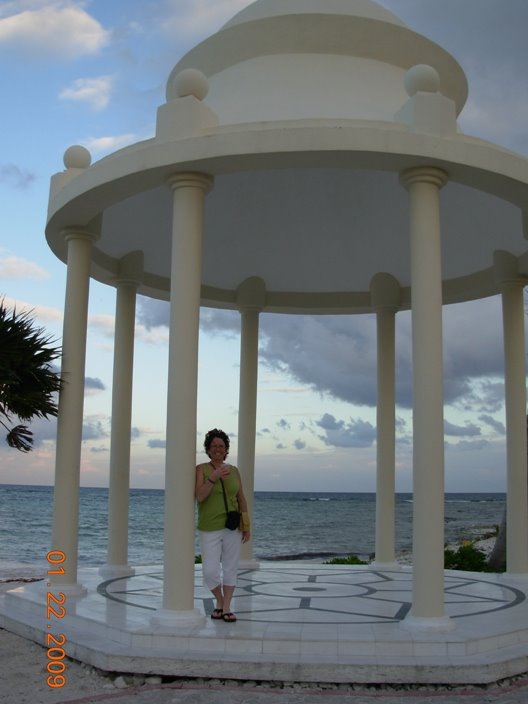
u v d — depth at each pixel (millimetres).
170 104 8852
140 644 7707
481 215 12711
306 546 50500
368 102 10672
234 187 12844
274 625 8211
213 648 7586
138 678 7227
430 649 7457
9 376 9812
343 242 14555
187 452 8531
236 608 9414
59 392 10656
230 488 8641
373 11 11758
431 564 8133
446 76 11875
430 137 8492
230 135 8461
